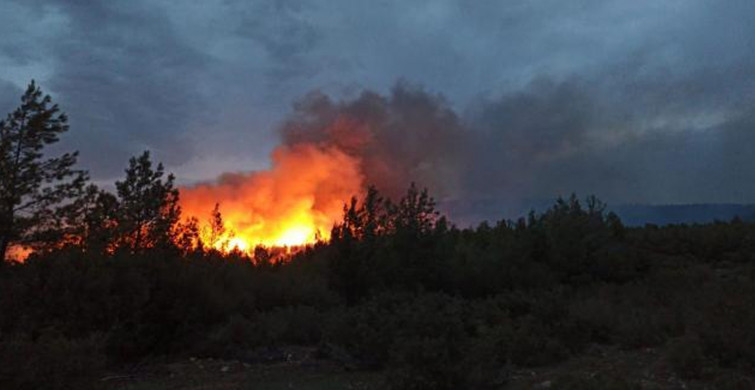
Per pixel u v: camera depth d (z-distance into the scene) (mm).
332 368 11031
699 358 8797
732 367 8984
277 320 14047
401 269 17109
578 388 7938
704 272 18516
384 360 10555
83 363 7828
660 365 9500
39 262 12008
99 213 16203
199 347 12359
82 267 12023
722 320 9758
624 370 9438
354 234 17609
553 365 10422
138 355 11984
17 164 16406
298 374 10586
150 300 12625
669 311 13336
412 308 11273
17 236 16125
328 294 16922
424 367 8180
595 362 10352
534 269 18297
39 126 16547
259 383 9859
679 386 8219
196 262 14852
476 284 17359
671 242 24016
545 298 13453
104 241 15422
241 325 12891
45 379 7309
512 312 13734
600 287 17703
